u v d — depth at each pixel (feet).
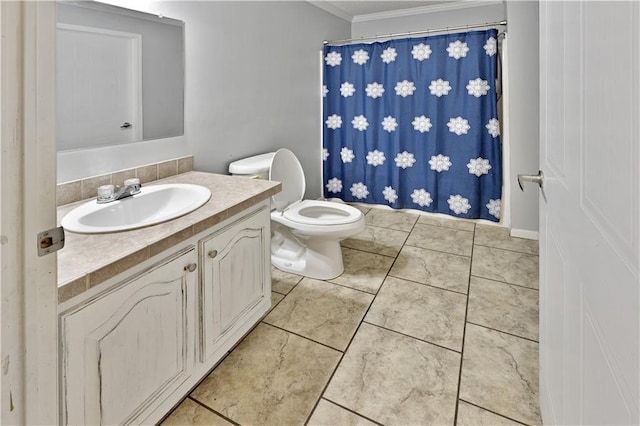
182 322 4.06
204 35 6.83
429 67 10.28
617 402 1.74
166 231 3.76
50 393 2.00
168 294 3.82
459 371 4.92
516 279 7.43
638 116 1.47
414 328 5.87
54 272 1.96
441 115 10.39
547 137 3.44
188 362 4.22
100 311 3.08
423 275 7.66
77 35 4.74
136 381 3.52
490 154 10.07
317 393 4.58
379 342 5.54
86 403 3.04
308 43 10.59
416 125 10.80
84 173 5.01
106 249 3.31
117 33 5.24
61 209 4.54
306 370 4.98
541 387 3.96
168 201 5.32
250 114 8.37
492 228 10.34
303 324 6.01
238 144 8.05
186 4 6.38
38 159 1.78
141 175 5.76
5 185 1.67
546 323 3.64
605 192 1.87
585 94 2.19
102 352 3.13
